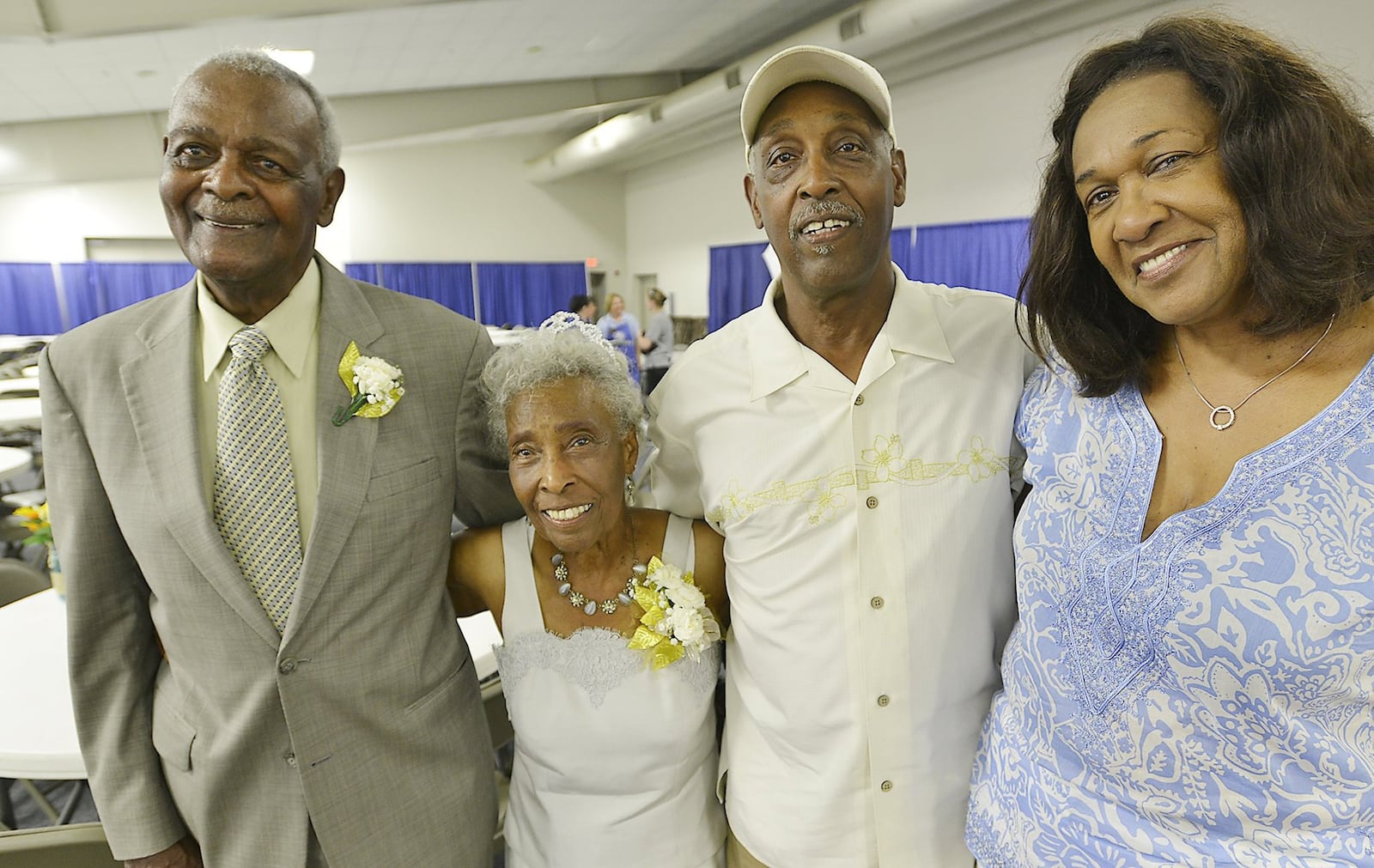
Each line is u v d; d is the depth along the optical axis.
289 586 1.27
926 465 1.35
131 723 1.37
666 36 9.17
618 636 1.42
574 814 1.41
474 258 14.12
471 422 1.46
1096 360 1.12
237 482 1.25
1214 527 0.95
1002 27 6.53
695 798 1.46
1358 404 0.90
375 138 10.54
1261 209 0.91
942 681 1.35
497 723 1.84
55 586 2.31
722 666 1.65
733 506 1.42
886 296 1.42
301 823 1.30
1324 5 4.76
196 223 1.22
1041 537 1.14
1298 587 0.89
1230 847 0.98
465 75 9.90
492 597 1.51
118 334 1.33
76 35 5.35
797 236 1.32
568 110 11.06
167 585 1.26
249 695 1.27
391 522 1.32
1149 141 0.97
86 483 1.30
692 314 12.95
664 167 13.34
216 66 1.21
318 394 1.30
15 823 2.37
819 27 7.14
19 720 1.63
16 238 12.05
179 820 1.39
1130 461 1.06
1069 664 1.09
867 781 1.36
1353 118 0.92
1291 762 0.93
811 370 1.39
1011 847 1.19
